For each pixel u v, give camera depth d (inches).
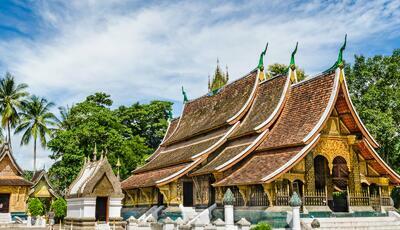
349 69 1707.7
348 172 979.9
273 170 879.1
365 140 964.0
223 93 1449.3
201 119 1483.8
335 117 978.7
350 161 970.1
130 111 2516.0
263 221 858.8
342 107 966.4
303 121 971.3
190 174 1160.8
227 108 1333.7
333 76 965.2
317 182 1022.4
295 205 791.1
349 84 1674.5
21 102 2297.0
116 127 2005.4
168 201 1151.6
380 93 1557.6
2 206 1705.2
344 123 985.5
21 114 2293.3
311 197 899.4
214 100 1488.7
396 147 1480.1
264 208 871.7
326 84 978.1
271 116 1058.1
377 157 978.1
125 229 981.8
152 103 2591.0
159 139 2625.5
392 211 983.6
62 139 1827.0
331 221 861.2
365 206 973.2
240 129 1169.4
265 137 1046.4
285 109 1078.4
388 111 1521.9
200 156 1167.6
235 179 959.6
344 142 976.9
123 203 1503.4
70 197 1041.5
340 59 960.9
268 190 857.5
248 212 912.9
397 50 1653.5
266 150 1003.9
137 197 1397.6
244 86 1322.6
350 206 952.3
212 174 1095.6
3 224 1421.0
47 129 2268.7
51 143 1841.8
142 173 1531.7
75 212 994.7
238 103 1280.8
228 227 805.9
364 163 1010.1
